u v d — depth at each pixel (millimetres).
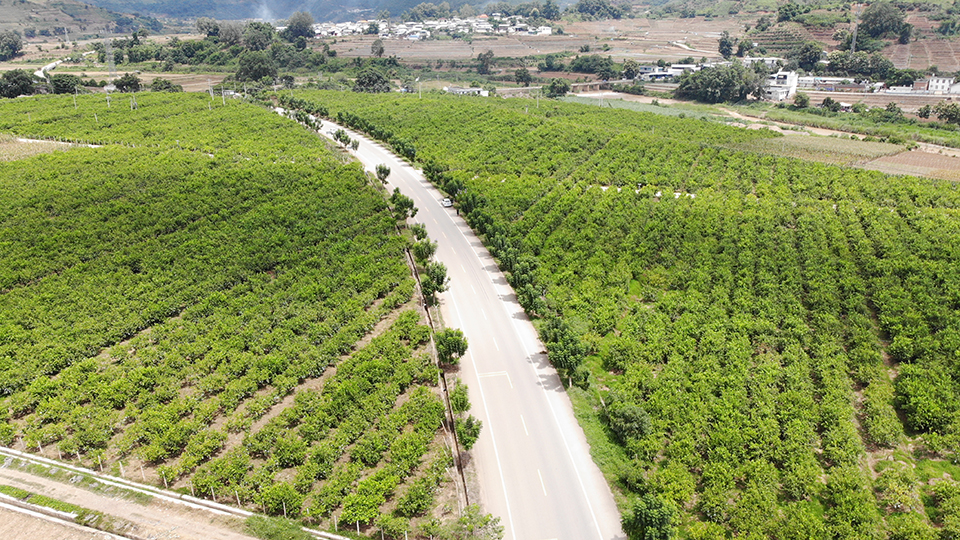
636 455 76812
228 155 197875
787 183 176250
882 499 71812
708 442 77125
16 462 76062
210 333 100375
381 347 97188
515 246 136250
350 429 79375
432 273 115375
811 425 79812
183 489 72062
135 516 67812
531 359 100062
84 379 90188
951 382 89312
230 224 146625
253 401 85625
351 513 65938
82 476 73688
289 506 67812
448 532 65312
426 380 92312
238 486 70438
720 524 67438
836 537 65062
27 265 124312
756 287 116500
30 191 161250
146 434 78438
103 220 148250
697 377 88812
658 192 175375
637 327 103688
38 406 84500
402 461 73500
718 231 143250
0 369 91312
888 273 120750
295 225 146000
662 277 122562
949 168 187500
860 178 176375
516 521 69125
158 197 162625
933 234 136625
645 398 87562
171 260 128000
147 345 100250
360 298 112125
